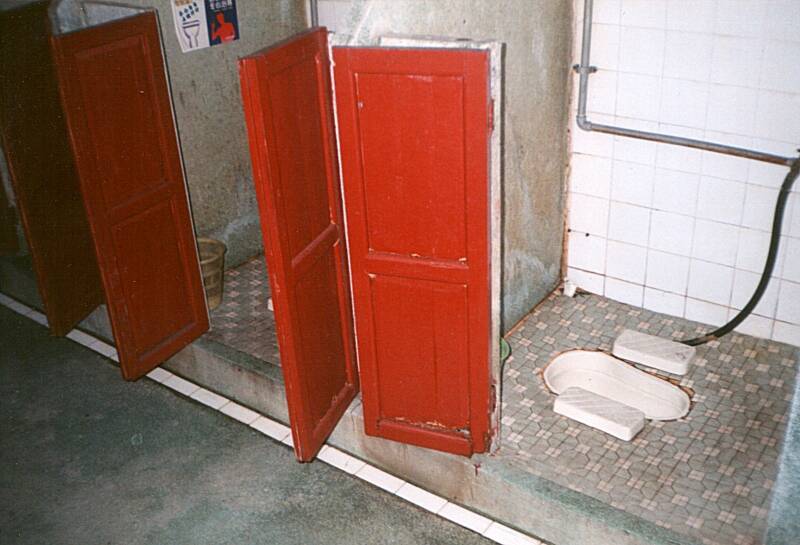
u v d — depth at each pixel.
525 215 4.39
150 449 4.21
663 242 4.45
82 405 4.61
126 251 4.17
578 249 4.80
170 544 3.58
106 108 3.91
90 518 3.78
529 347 4.43
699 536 3.14
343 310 3.81
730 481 3.43
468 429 3.55
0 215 5.83
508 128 4.00
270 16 5.34
